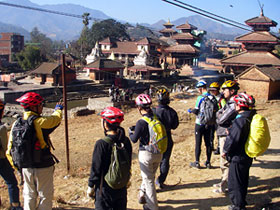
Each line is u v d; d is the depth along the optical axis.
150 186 4.78
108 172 3.64
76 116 22.19
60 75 50.69
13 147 4.08
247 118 4.47
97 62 55.81
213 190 5.73
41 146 4.16
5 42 109.81
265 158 7.71
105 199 3.71
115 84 54.53
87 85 52.09
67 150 7.96
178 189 5.99
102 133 15.88
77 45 110.19
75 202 5.68
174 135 12.62
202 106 6.53
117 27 112.75
